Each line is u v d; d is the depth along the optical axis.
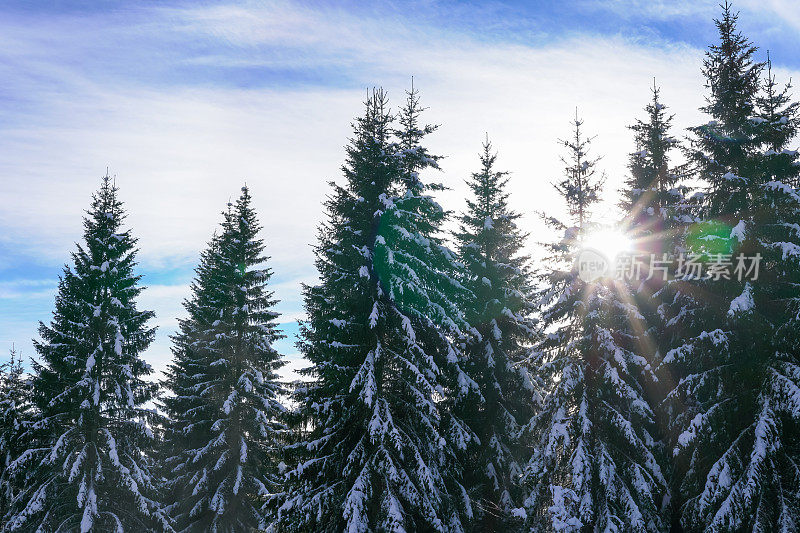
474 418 21.30
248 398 25.80
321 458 16.08
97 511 20.25
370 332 17.78
